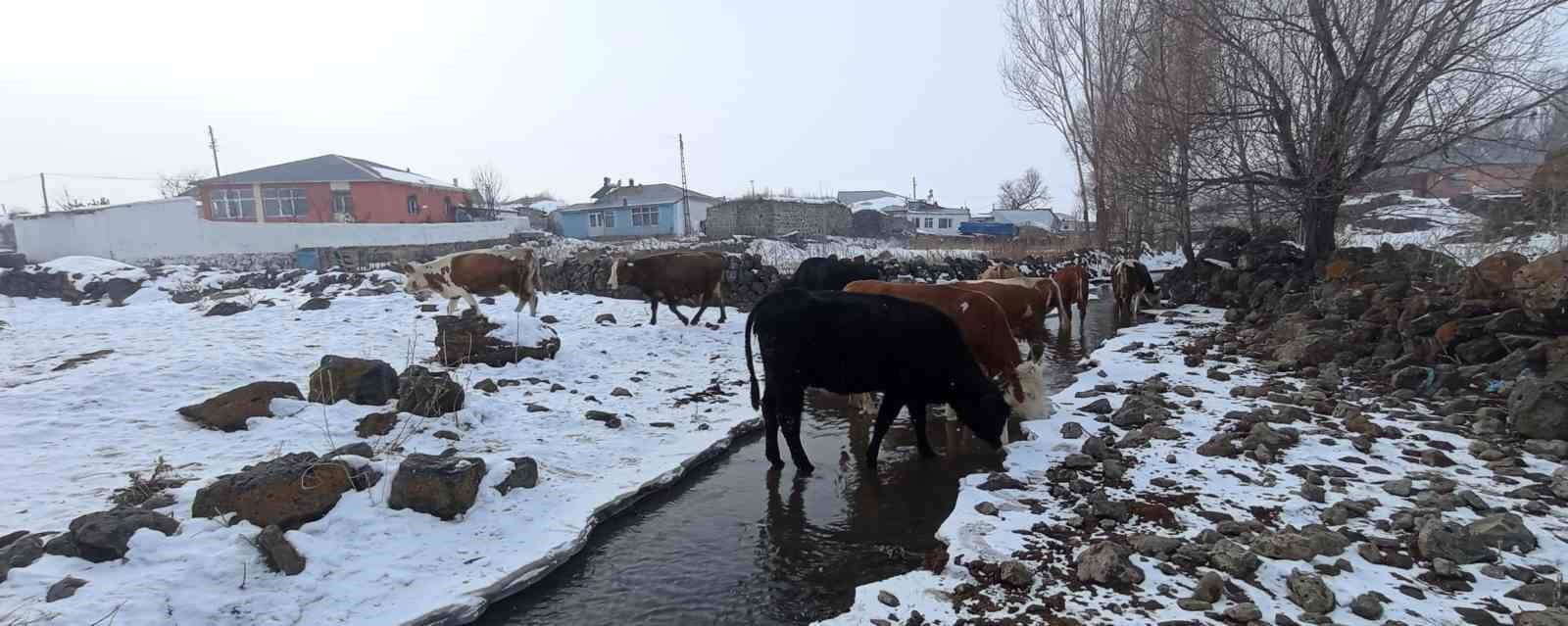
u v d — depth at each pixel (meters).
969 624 3.48
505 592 3.99
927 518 4.89
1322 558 3.83
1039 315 8.46
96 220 20.83
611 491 5.20
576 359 8.97
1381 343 7.85
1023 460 5.76
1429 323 7.61
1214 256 16.88
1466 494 4.39
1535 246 11.15
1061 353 10.50
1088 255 24.38
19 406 5.84
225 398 5.76
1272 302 12.00
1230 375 8.04
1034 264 21.33
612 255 16.41
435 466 4.49
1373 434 5.70
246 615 3.42
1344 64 11.41
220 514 3.99
